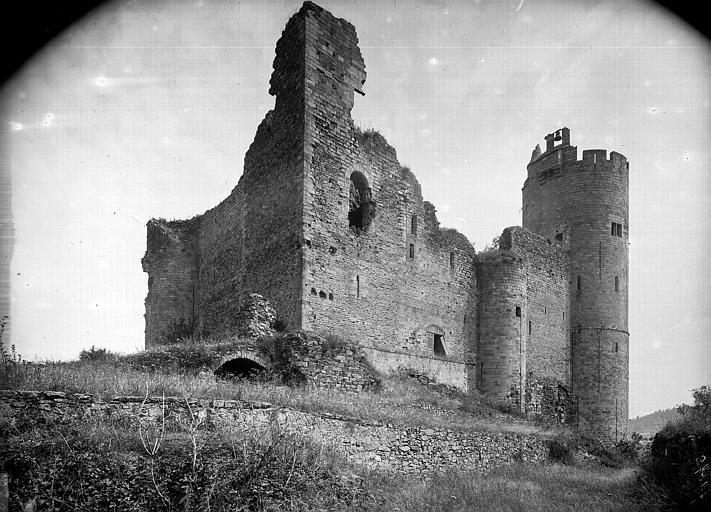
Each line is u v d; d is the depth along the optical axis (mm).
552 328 35000
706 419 14531
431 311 28781
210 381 15750
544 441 22281
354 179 26812
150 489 9891
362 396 19859
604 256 36438
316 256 23266
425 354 27859
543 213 38781
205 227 32500
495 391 30375
